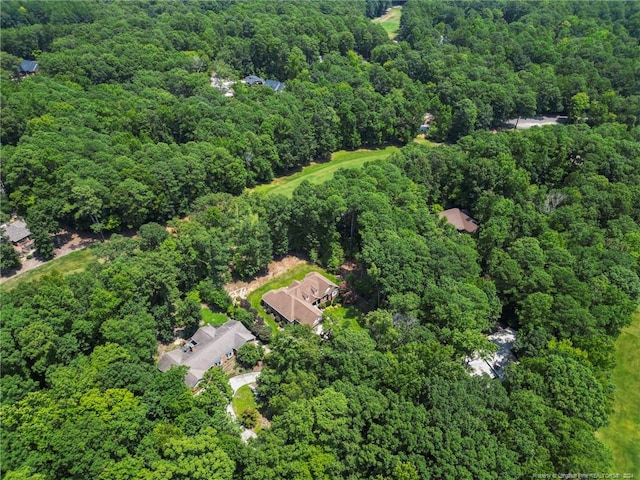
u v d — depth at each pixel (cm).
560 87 17462
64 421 5538
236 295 9769
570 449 5694
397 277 8462
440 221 10650
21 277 9406
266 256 10156
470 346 7125
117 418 5547
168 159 11656
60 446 5125
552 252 9050
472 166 11750
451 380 6394
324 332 7906
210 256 9094
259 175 13750
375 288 9400
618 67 17600
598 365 7238
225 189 12738
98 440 5284
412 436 5606
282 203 10269
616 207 10750
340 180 10806
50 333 6372
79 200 10025
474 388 6262
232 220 10125
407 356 6744
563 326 7688
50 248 9944
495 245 9825
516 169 12081
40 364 6203
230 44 19700
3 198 10712
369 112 16025
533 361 6906
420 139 17112
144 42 17812
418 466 5400
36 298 6744
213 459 5278
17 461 5109
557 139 12744
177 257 8631
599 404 6319
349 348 6894
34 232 9719
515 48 19425
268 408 7200
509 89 17100
